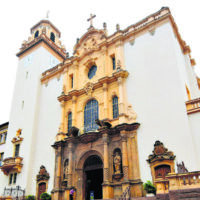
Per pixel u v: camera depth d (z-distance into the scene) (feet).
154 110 65.51
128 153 65.21
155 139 62.08
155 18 78.43
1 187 95.04
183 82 68.90
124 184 60.95
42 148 91.71
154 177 58.18
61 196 75.66
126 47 81.15
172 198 37.17
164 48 70.85
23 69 119.85
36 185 85.40
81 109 84.94
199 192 35.24
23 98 110.01
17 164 90.79
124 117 69.36
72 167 75.97
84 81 89.04
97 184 80.84
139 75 73.15
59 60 128.47
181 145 57.11
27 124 100.37
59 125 90.12
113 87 78.13
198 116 58.03
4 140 120.78
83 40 97.66
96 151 72.95
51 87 102.37
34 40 123.34
